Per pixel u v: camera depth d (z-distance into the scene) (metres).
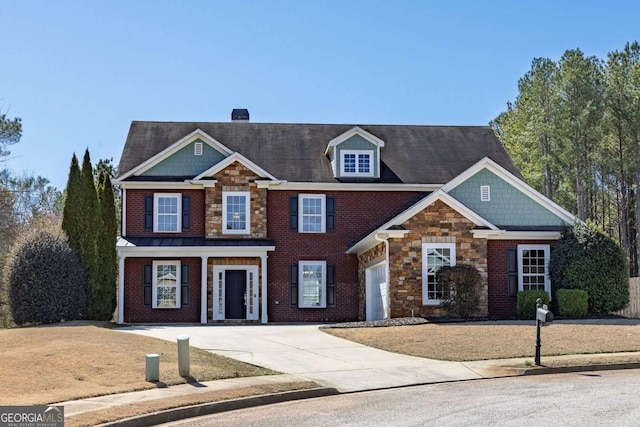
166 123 37.88
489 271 30.14
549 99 53.78
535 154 54.38
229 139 36.81
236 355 20.83
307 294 33.91
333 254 34.19
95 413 12.88
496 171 31.33
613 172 55.25
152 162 33.78
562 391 15.05
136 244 32.16
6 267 29.03
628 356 19.62
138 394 14.83
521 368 18.28
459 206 28.55
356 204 34.53
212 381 16.47
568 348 20.86
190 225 33.59
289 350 21.77
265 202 33.44
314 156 36.06
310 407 14.32
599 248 28.84
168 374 16.69
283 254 33.88
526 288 30.20
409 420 12.36
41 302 27.97
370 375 18.00
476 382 17.02
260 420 12.95
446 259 28.34
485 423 11.85
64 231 30.23
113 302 31.47
